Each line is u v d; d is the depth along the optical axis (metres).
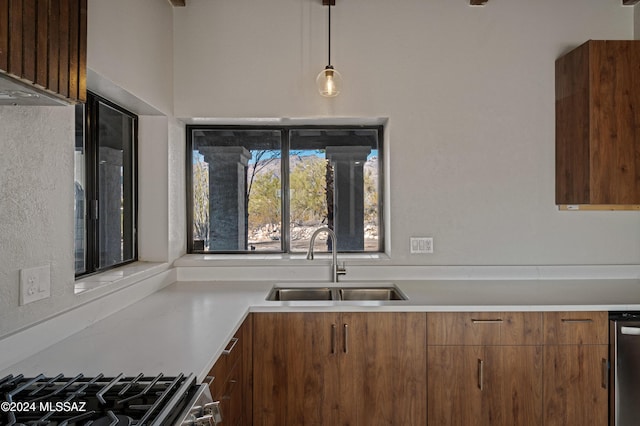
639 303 2.02
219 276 2.64
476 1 2.58
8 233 1.24
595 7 2.64
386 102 2.64
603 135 2.31
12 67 0.88
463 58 2.64
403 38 2.64
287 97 2.64
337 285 2.56
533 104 2.64
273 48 2.65
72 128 1.56
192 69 2.64
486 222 2.64
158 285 2.35
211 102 2.64
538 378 1.99
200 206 2.87
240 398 1.82
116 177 2.29
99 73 1.72
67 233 1.54
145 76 2.18
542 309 1.98
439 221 2.64
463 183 2.65
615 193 2.31
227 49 2.65
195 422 0.99
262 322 2.01
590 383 1.99
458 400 1.99
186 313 1.86
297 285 2.57
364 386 2.00
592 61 2.31
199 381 1.17
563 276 2.63
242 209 2.88
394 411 2.00
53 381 1.08
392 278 2.63
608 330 1.99
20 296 1.29
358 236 2.88
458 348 1.99
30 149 1.34
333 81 2.45
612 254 2.65
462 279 2.63
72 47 1.12
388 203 2.71
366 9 2.64
